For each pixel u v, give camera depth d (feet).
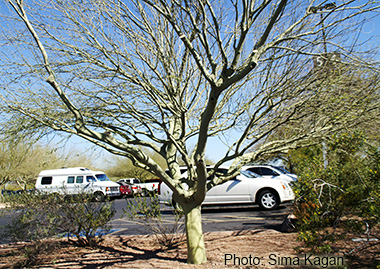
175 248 19.61
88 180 64.03
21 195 19.36
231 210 37.88
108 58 15.39
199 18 15.92
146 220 20.67
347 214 15.08
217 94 12.87
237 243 19.85
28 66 15.84
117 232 26.63
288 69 14.66
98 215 20.62
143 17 15.61
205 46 13.96
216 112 19.63
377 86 15.19
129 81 16.89
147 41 16.69
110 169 124.06
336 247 16.79
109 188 64.54
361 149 14.24
